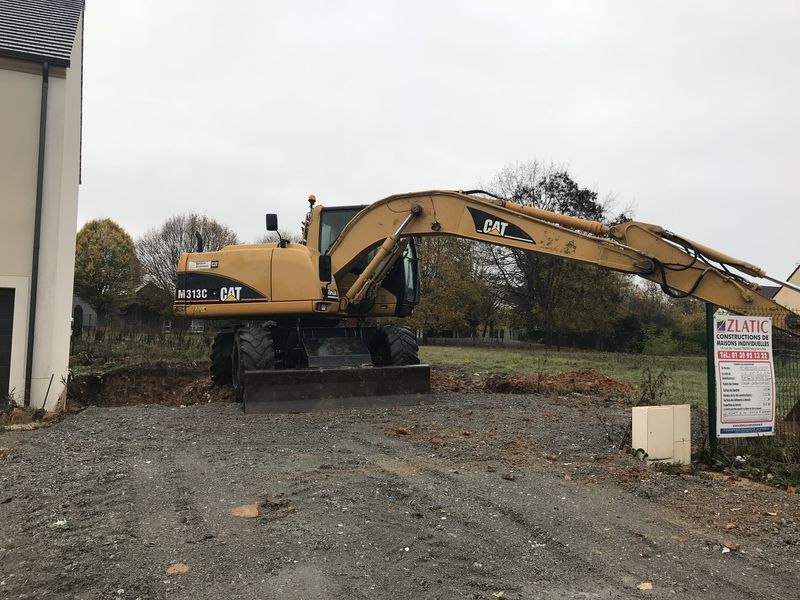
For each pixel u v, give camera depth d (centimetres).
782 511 477
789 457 630
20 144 934
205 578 346
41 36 1004
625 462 606
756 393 656
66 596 326
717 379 645
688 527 439
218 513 446
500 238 898
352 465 584
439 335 4828
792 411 686
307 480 527
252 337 975
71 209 1030
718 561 383
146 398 1430
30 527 420
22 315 921
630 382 1487
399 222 975
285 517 438
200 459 608
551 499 490
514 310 4012
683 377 1672
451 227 940
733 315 658
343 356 983
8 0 1159
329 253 1037
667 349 3528
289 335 1062
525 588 340
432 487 511
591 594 336
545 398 1051
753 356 659
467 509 461
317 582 342
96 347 1972
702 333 3631
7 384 911
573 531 425
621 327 3938
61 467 577
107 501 475
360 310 1049
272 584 339
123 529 416
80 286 4869
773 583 355
